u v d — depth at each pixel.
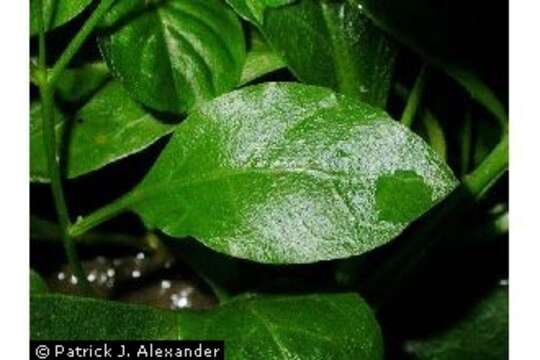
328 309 0.22
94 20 0.23
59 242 0.28
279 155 0.22
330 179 0.22
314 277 0.26
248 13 0.23
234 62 0.24
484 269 0.29
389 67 0.25
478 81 0.26
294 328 0.22
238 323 0.22
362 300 0.23
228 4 0.24
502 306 0.28
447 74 0.27
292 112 0.22
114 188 0.28
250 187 0.22
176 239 0.26
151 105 0.23
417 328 0.28
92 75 0.25
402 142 0.21
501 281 0.28
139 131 0.25
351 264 0.26
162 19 0.24
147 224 0.23
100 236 0.28
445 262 0.28
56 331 0.21
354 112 0.22
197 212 0.22
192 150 0.22
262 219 0.22
